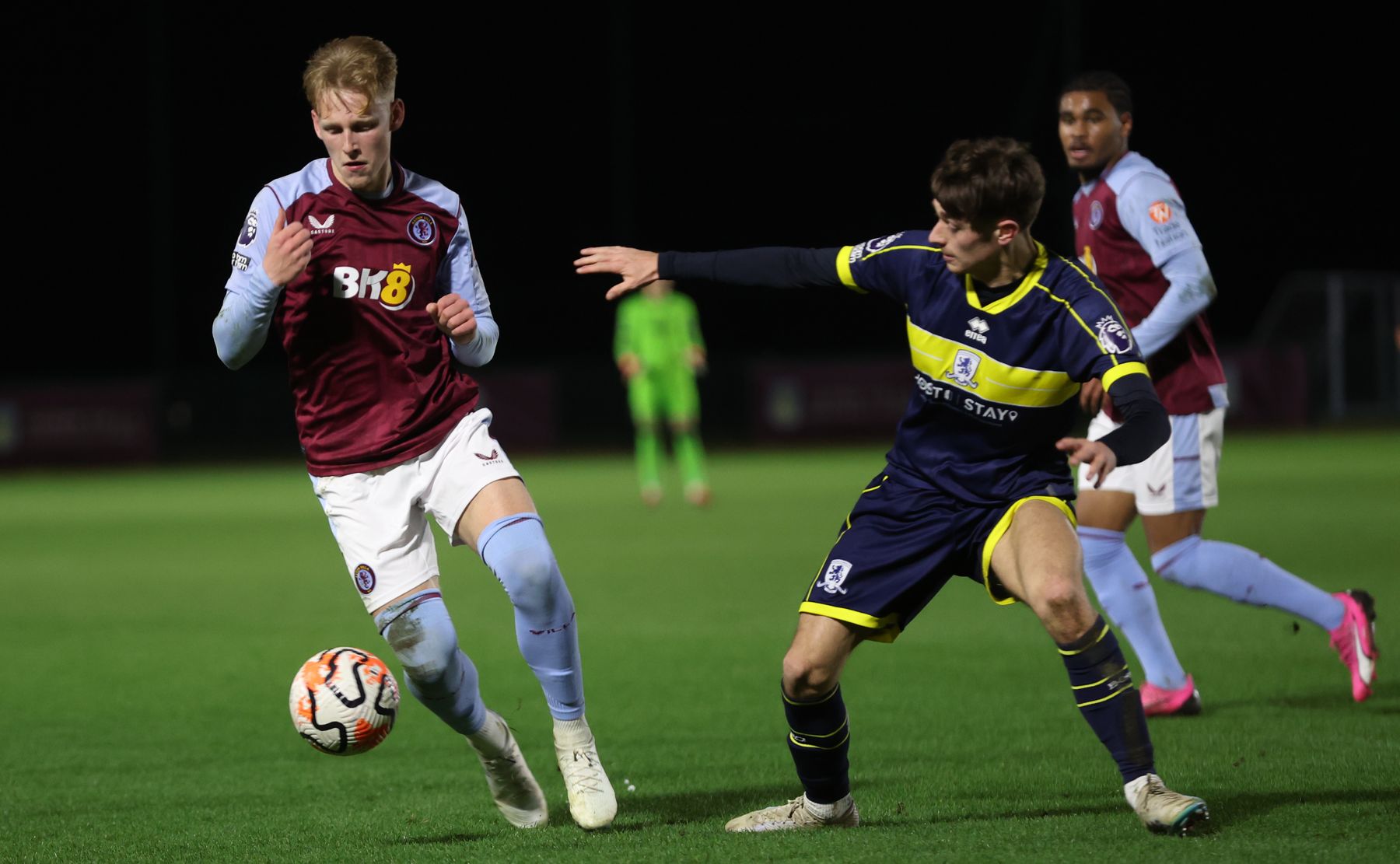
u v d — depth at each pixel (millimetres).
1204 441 14055
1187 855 8719
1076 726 13375
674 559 26516
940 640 18172
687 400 36688
